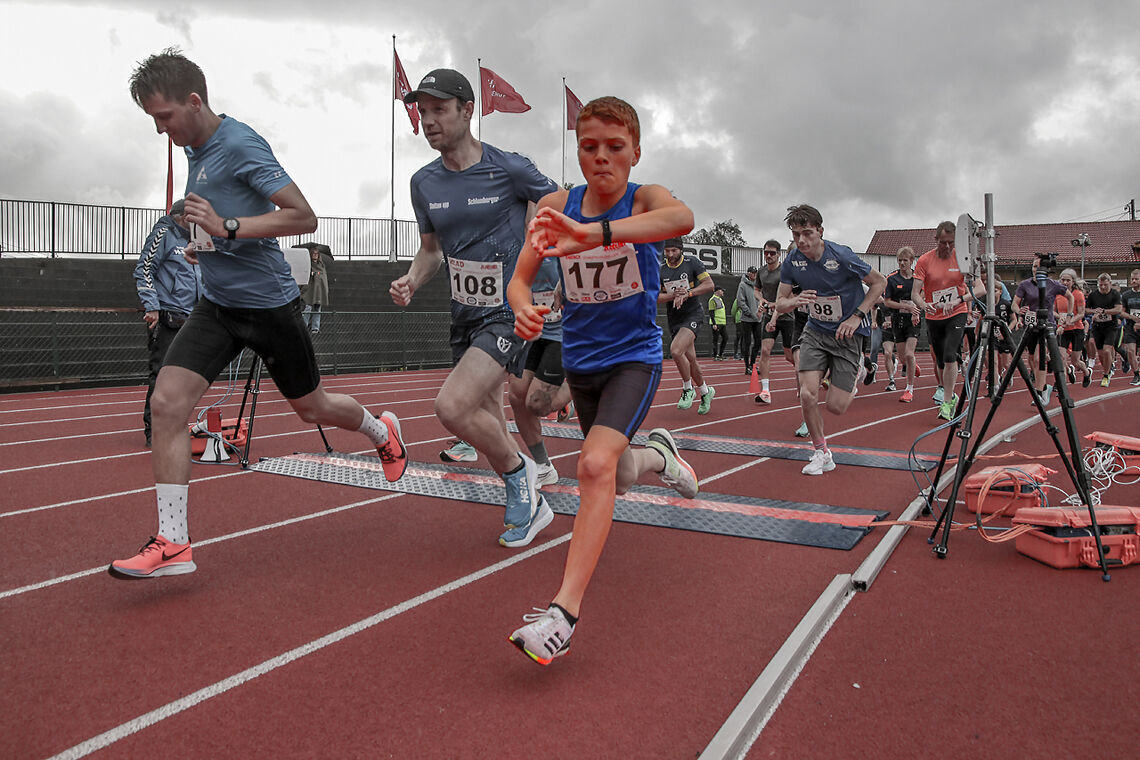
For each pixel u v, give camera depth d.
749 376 15.04
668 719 2.21
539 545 3.83
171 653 2.61
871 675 2.49
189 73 3.13
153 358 6.61
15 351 12.23
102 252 18.81
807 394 5.45
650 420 8.27
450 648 2.67
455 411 3.59
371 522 4.22
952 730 2.17
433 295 20.52
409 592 3.18
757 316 14.99
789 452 6.20
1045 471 4.62
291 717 2.21
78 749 2.04
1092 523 3.47
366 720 2.20
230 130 3.24
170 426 3.13
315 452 6.08
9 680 2.41
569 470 5.55
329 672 2.48
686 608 3.03
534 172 3.84
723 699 2.33
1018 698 2.34
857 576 3.27
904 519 4.18
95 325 13.23
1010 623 2.90
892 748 2.08
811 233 5.19
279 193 3.21
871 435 7.24
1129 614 2.99
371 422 4.02
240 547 3.78
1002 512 4.27
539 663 2.35
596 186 2.68
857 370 5.48
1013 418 8.28
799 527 4.07
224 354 3.38
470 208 3.80
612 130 2.61
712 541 3.90
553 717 2.22
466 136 3.82
